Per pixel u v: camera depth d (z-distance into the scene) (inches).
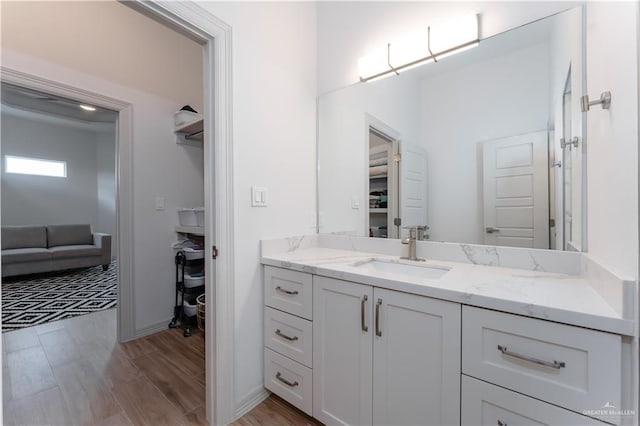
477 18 57.1
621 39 30.8
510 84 54.4
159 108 104.8
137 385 69.5
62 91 83.1
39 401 63.3
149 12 48.6
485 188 57.3
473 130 58.6
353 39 75.0
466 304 38.4
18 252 163.5
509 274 48.8
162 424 57.5
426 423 42.4
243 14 62.3
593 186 41.8
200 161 116.8
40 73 79.0
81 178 251.4
